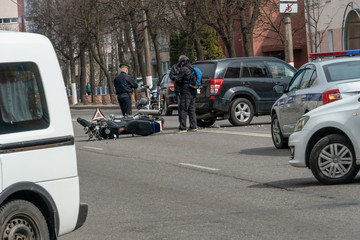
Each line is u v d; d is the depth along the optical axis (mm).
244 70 28750
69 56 90625
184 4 58094
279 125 19469
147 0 58094
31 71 7895
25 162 7641
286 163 16484
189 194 12844
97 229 10312
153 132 25766
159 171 16172
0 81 7668
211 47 80875
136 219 10844
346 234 9117
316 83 17344
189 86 26594
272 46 76688
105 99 76438
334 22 59156
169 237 9484
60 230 7992
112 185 14469
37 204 7922
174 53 87500
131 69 89500
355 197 11617
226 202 11836
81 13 74125
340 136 12922
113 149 21891
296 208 10977
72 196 8031
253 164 16594
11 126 7652
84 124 25500
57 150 7906
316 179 13805
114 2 64000
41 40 8031
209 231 9695
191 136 24891
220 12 51750
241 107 28703
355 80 16641
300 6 72875
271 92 28969
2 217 7465
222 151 19734
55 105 7980
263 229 9641
